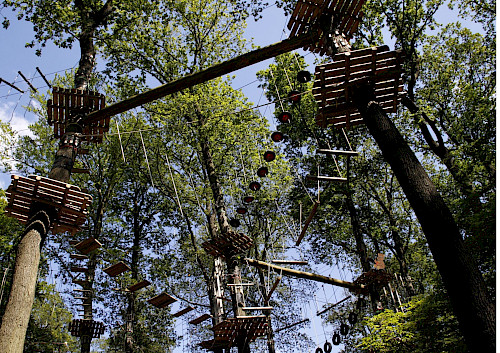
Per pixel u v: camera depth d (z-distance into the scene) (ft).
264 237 64.85
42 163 66.39
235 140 56.24
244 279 58.75
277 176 60.08
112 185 67.21
